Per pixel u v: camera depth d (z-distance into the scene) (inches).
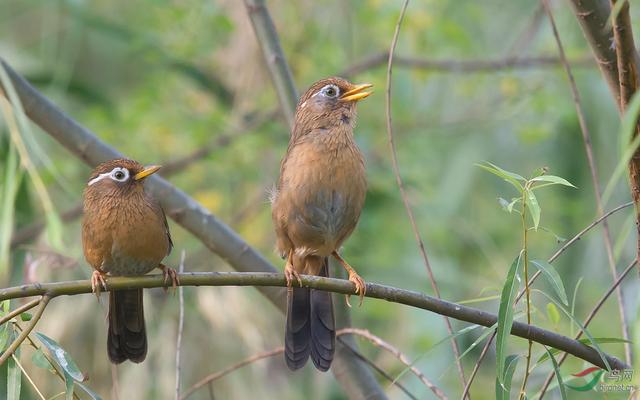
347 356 352.8
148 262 323.0
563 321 340.5
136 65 622.8
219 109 530.6
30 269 340.2
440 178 566.3
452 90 587.5
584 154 549.0
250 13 371.9
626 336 289.3
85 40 600.4
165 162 536.1
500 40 593.6
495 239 552.4
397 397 483.5
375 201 523.8
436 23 516.7
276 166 542.0
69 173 501.4
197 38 520.4
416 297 275.4
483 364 503.5
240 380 443.5
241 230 535.5
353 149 331.9
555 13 541.0
